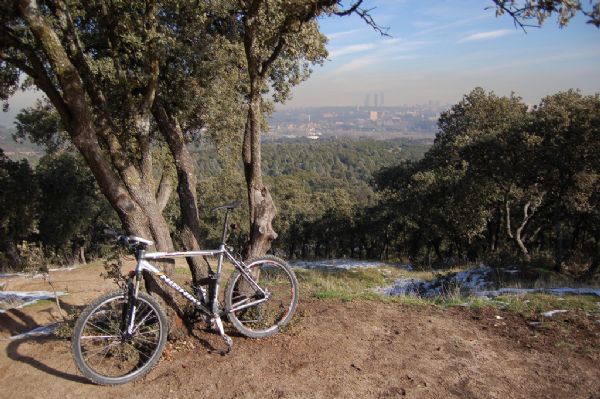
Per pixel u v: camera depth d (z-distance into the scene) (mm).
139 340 3736
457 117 33438
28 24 3406
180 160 5043
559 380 3504
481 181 19656
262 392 3268
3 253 23984
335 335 4289
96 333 3908
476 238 29047
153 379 3484
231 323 4391
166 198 6062
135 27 4645
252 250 4500
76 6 4848
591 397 3256
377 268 20109
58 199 24875
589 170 15492
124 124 5383
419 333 4434
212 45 5719
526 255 16766
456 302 5758
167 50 4988
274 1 4262
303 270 18094
